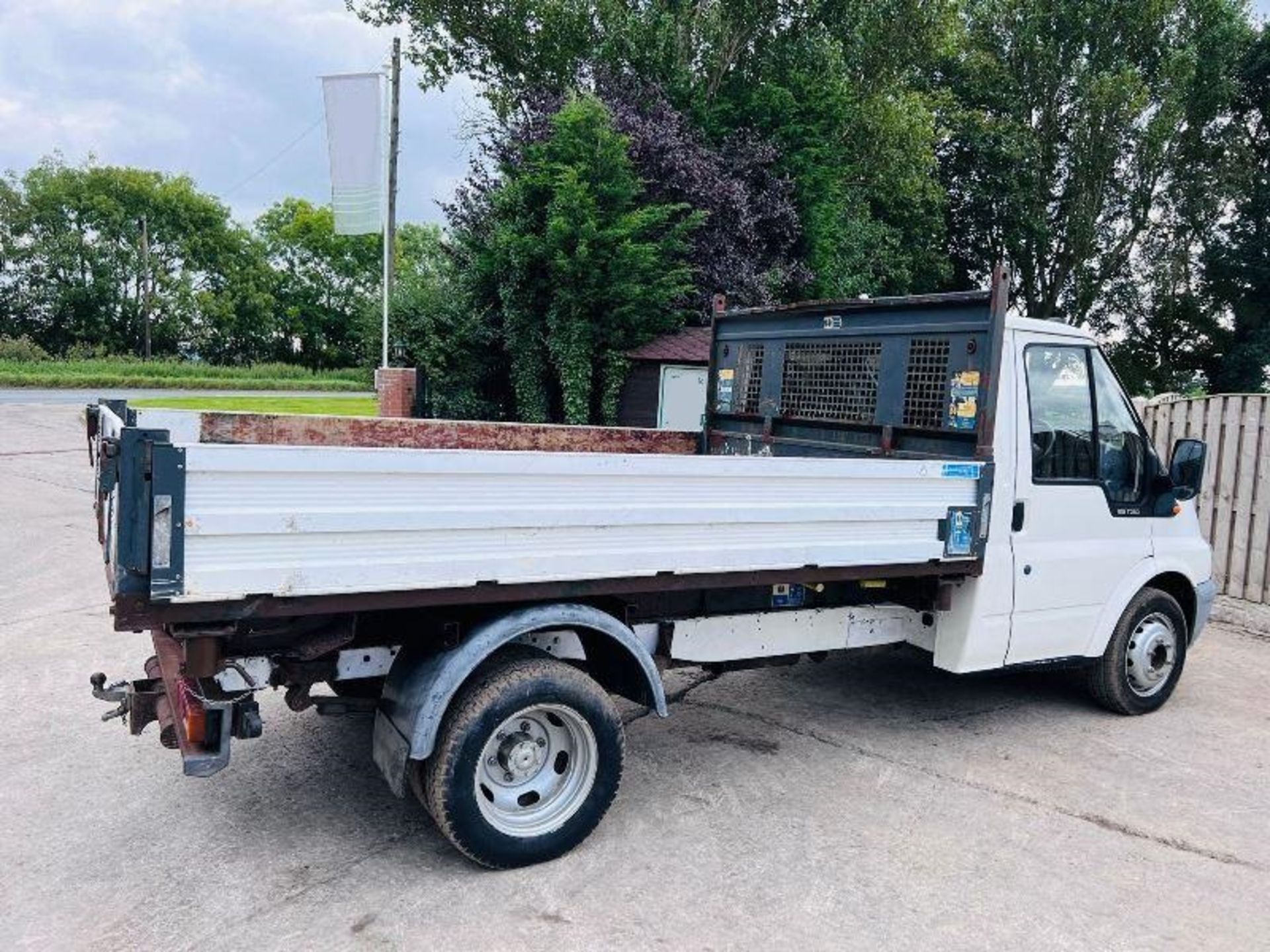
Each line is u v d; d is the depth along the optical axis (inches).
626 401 686.5
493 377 734.5
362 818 161.0
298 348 2790.4
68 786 168.9
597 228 652.1
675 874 145.7
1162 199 1289.4
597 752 150.0
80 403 1138.7
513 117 814.5
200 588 112.7
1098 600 213.8
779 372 239.0
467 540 130.8
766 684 245.3
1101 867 152.9
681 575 152.4
